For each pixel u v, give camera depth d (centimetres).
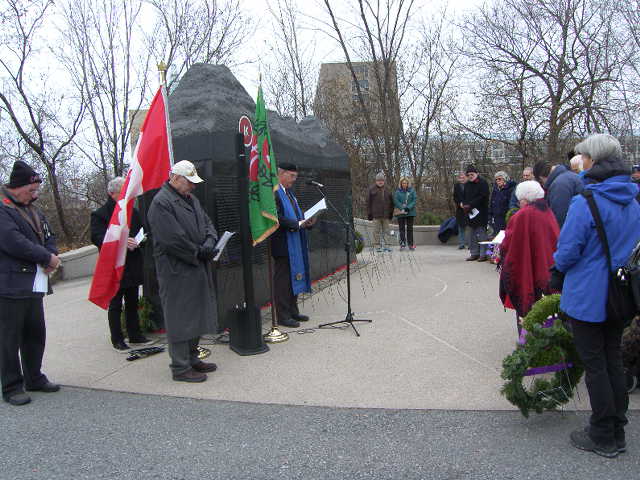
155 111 523
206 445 347
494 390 418
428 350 518
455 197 1231
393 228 1489
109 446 350
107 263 506
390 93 1948
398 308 694
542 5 1570
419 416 378
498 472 302
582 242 311
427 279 895
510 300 479
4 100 1545
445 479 297
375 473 306
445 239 1426
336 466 316
